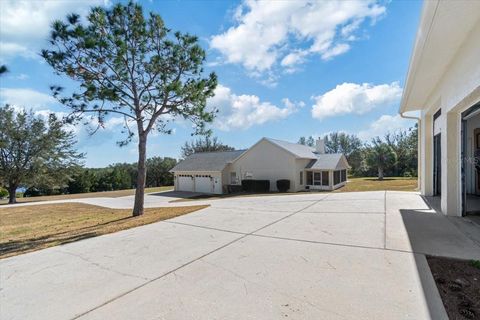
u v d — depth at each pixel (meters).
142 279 3.46
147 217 8.89
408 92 8.38
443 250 3.91
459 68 5.23
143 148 10.30
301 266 3.60
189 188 27.06
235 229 5.99
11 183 21.66
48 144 22.19
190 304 2.75
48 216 13.54
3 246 6.18
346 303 2.60
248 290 2.98
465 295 2.65
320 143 28.64
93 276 3.65
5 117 21.38
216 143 43.75
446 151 6.30
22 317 2.67
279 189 21.97
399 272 3.24
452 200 6.24
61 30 7.91
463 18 4.14
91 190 33.38
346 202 9.23
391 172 33.00
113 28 8.77
